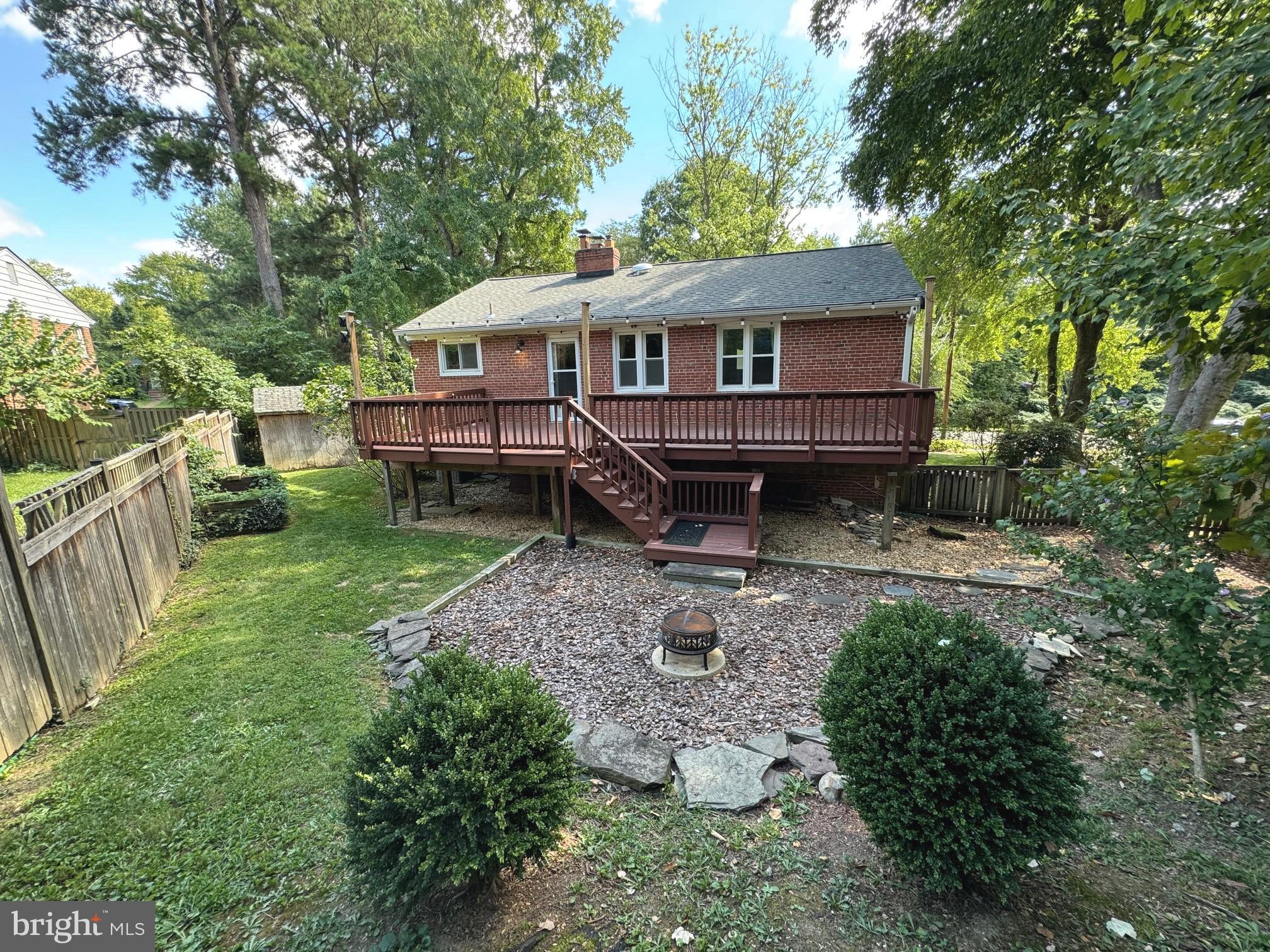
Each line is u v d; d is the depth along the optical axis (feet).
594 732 12.17
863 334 31.65
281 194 78.13
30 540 12.45
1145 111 10.69
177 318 110.11
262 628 18.12
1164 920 7.47
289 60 62.59
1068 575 10.23
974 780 7.14
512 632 17.66
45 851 9.37
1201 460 8.38
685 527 26.63
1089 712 12.90
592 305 37.50
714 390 35.29
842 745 8.17
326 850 9.29
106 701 14.01
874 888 8.20
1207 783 10.19
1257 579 20.86
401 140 67.87
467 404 28.37
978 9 34.06
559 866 8.83
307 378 73.77
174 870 8.97
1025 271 12.98
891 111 40.63
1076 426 37.52
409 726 7.96
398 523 31.63
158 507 21.59
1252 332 9.07
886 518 25.17
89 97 64.80
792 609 19.02
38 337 42.11
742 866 8.75
